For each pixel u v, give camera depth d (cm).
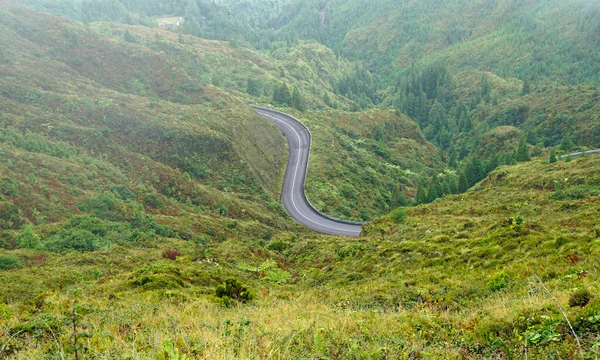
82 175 4872
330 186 7800
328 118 11588
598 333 629
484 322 828
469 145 13338
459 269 2014
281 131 10019
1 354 672
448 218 3919
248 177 7162
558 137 12694
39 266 2764
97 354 619
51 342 757
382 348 675
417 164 11156
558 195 4178
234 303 1678
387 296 1595
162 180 6022
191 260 2838
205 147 7256
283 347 677
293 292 2259
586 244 1684
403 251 2583
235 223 5366
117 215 4328
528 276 1400
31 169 4466
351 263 2802
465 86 19275
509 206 4053
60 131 6009
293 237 4522
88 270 2558
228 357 557
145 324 947
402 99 17500
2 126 5588
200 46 16238
